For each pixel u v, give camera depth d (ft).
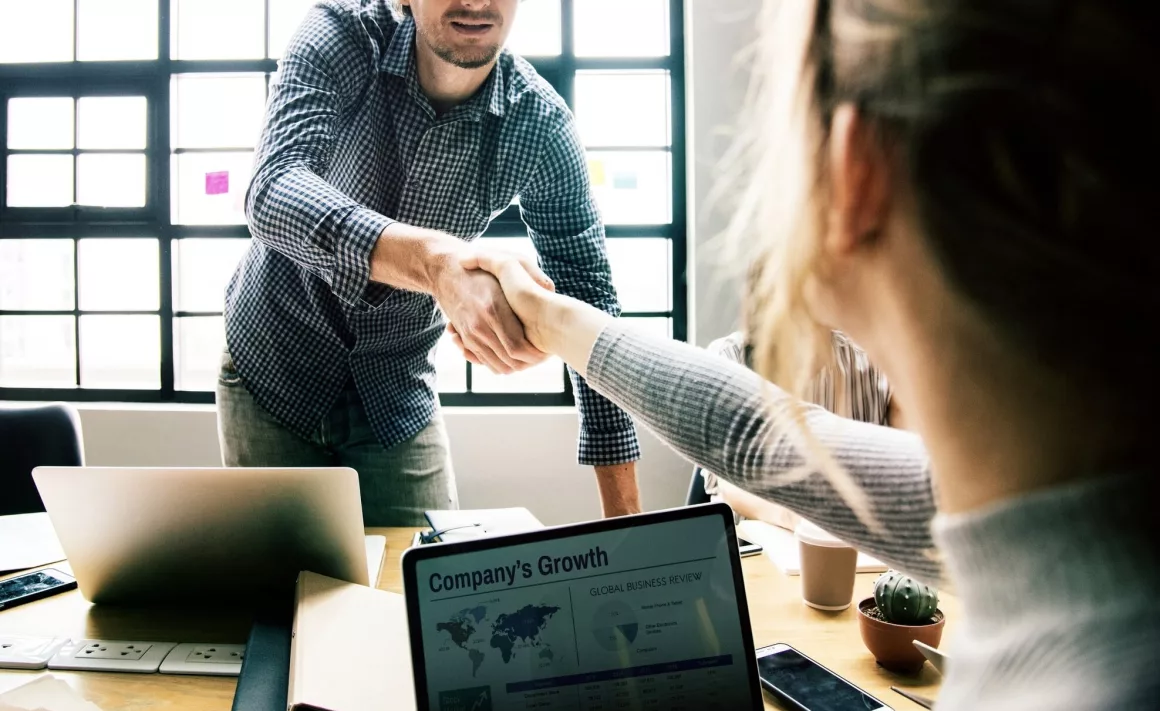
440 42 3.87
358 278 3.32
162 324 9.75
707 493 5.40
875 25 0.69
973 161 0.64
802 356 0.91
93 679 2.41
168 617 2.91
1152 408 0.62
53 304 9.93
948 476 0.78
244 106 9.73
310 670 2.06
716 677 1.92
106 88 9.74
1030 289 0.63
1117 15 0.56
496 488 8.93
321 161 3.80
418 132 4.35
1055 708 0.61
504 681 1.86
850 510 1.50
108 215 9.77
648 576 1.98
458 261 2.89
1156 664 0.57
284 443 4.68
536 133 4.55
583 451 4.03
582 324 2.33
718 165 0.93
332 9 4.13
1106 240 0.59
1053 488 0.68
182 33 9.71
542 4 9.49
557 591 1.95
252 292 4.60
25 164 9.86
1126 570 0.62
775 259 0.85
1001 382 0.68
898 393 0.84
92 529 2.81
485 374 9.75
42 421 5.63
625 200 9.63
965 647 0.78
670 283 9.64
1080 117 0.58
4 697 2.15
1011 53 0.60
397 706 1.94
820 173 0.76
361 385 4.65
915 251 0.70
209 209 9.81
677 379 1.91
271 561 2.89
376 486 4.77
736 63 0.89
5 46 9.85
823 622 2.89
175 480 2.68
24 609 2.98
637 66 9.50
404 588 1.91
